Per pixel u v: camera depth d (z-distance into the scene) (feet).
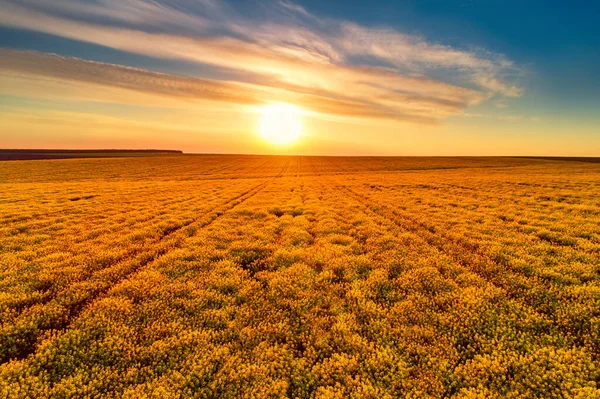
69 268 42.16
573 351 24.35
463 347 26.13
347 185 152.97
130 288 37.04
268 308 32.99
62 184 151.02
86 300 34.78
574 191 109.70
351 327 29.14
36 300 33.68
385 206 92.68
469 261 45.91
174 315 31.24
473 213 78.33
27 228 64.39
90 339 27.37
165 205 95.40
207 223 74.33
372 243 56.13
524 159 378.53
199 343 26.50
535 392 21.08
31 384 21.77
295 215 84.74
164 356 25.23
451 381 22.63
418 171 244.63
